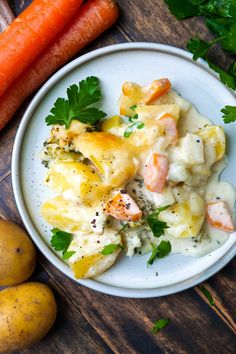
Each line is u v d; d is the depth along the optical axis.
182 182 0.61
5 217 0.67
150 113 0.60
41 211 0.63
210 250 0.64
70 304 0.68
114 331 0.68
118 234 0.62
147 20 0.65
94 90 0.62
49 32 0.62
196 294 0.67
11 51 0.62
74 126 0.62
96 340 0.68
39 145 0.65
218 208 0.62
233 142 0.63
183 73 0.63
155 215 0.61
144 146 0.60
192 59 0.61
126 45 0.62
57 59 0.65
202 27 0.64
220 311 0.67
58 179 0.62
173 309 0.68
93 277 0.65
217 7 0.61
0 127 0.65
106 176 0.60
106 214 0.61
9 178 0.67
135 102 0.62
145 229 0.64
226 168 0.63
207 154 0.61
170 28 0.64
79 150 0.61
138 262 0.65
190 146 0.60
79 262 0.63
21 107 0.67
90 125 0.62
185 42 0.64
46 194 0.65
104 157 0.60
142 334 0.68
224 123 0.63
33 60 0.64
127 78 0.63
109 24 0.64
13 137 0.67
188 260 0.64
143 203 0.62
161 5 0.64
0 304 0.64
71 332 0.69
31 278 0.68
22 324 0.64
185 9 0.62
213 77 0.62
